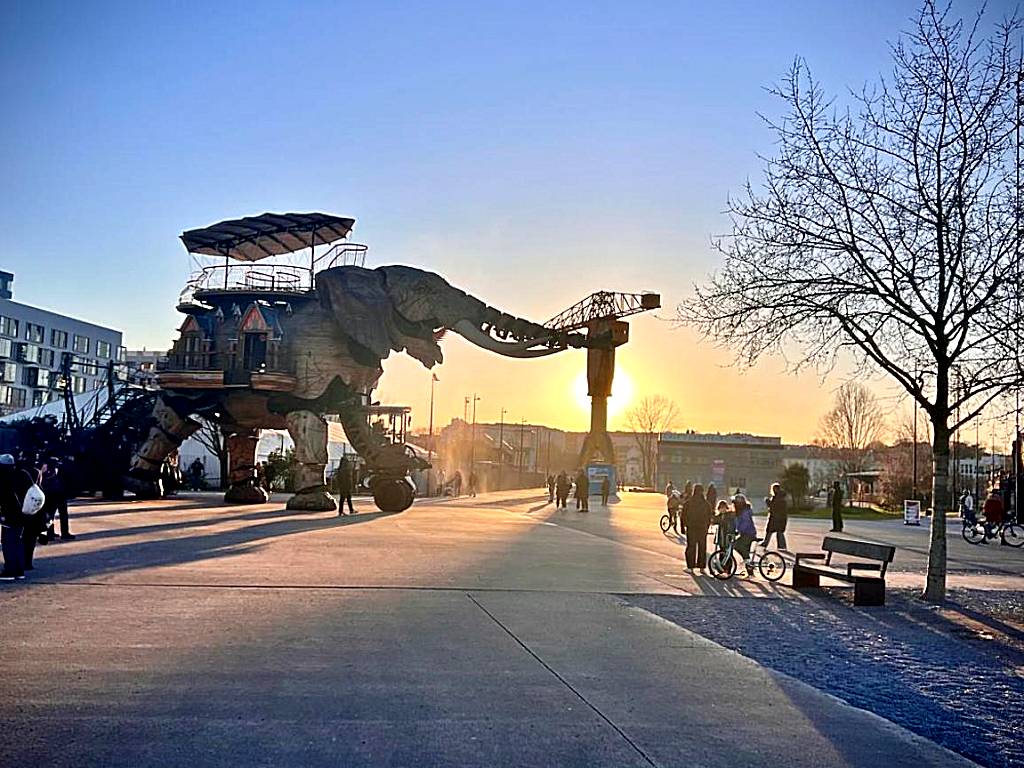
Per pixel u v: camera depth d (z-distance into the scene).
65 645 9.30
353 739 6.54
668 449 112.75
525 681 8.49
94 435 38.47
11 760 5.93
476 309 36.56
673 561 21.28
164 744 6.30
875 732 7.45
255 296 36.47
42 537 19.22
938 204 15.52
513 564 18.59
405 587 14.31
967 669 10.34
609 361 62.22
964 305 15.52
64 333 112.19
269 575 14.94
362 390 35.72
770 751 6.74
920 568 22.53
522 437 132.62
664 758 6.41
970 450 84.81
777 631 12.23
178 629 10.24
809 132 16.50
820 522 46.72
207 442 56.50
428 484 64.62
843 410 89.44
